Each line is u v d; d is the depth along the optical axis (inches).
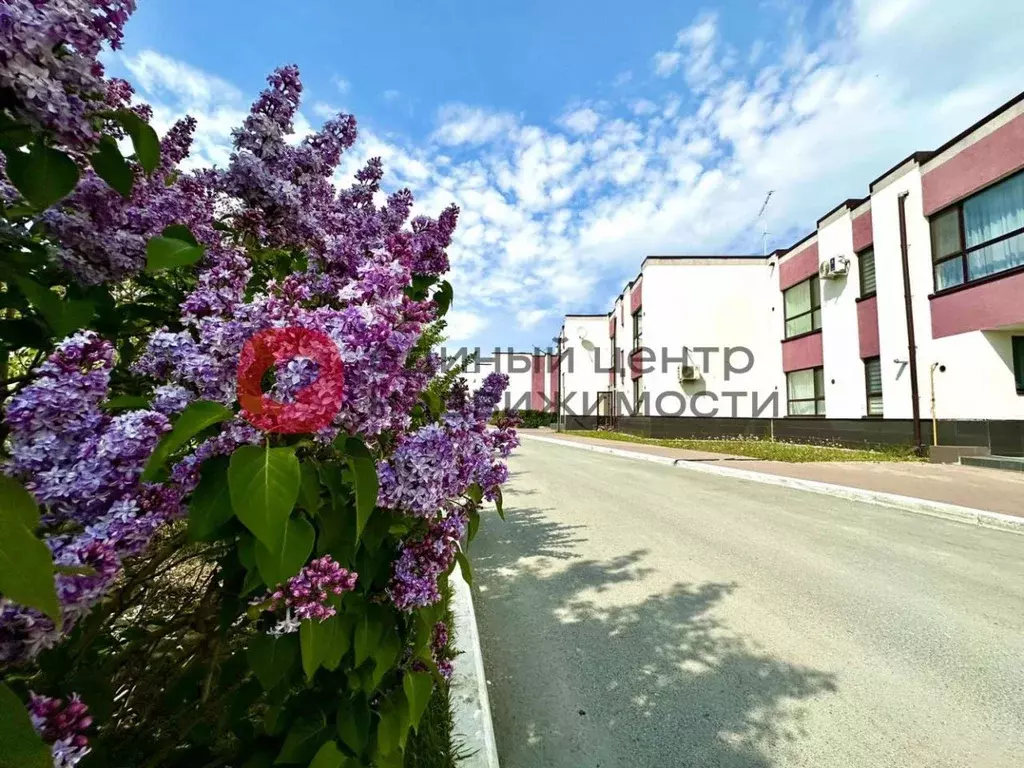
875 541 205.5
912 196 419.2
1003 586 158.7
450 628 114.4
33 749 23.9
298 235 63.9
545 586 158.2
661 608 142.3
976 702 100.2
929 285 406.0
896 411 434.0
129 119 39.0
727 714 96.2
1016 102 340.5
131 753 51.3
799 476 338.3
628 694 102.4
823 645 122.1
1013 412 354.9
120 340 58.9
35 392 31.4
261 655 41.8
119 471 33.1
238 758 49.2
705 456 472.4
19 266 44.3
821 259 543.2
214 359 38.9
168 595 62.7
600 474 389.4
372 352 39.5
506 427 74.4
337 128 74.4
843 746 87.6
